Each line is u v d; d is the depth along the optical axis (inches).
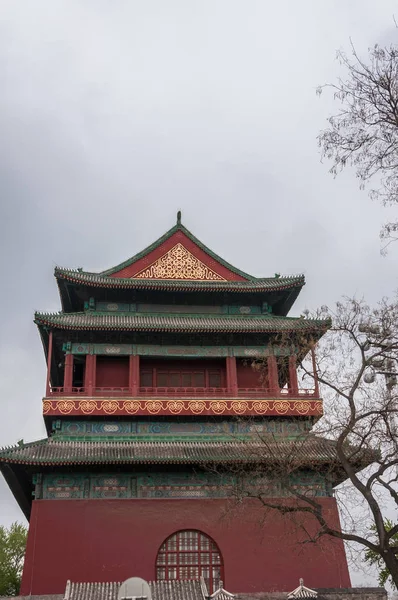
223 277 2201.0
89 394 1893.5
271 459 1533.0
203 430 1881.2
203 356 2018.9
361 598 1581.0
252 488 1761.8
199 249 2230.6
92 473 1755.7
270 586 1654.8
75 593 1438.2
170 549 1695.4
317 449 1787.6
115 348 1983.3
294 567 1681.8
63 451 1745.8
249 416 1891.0
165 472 1772.9
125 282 2078.0
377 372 1208.2
